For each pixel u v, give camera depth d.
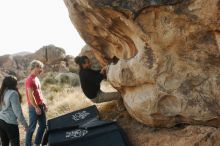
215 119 5.68
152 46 5.70
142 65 5.89
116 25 6.15
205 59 5.49
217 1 4.94
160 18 5.47
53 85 22.25
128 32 6.08
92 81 7.48
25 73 35.25
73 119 6.84
